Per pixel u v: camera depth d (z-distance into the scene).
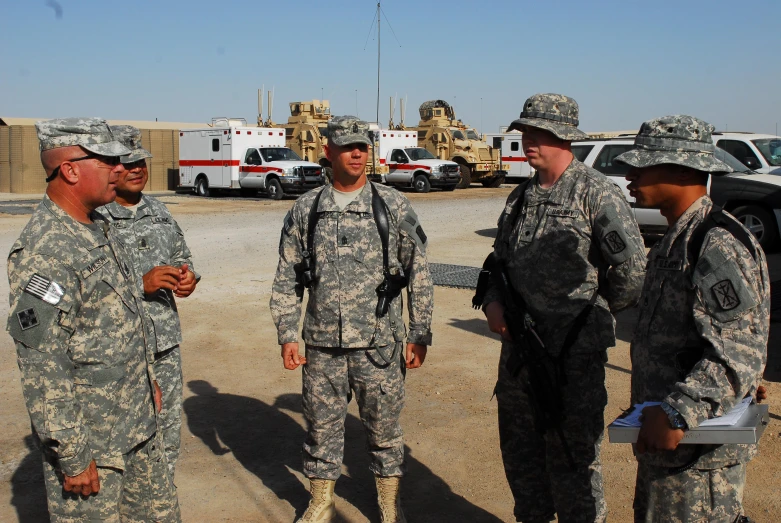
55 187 2.63
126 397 2.75
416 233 3.60
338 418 3.68
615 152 12.42
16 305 2.49
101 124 2.66
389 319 3.57
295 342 3.72
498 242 3.47
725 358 2.23
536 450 3.43
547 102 3.22
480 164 30.64
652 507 2.48
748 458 2.41
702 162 2.45
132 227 3.69
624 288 3.11
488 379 5.87
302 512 3.90
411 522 3.79
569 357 3.22
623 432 2.35
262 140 25.52
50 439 2.50
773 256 11.18
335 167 3.58
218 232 14.81
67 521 2.68
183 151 26.55
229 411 5.30
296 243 3.70
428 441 4.75
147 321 2.98
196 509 3.94
